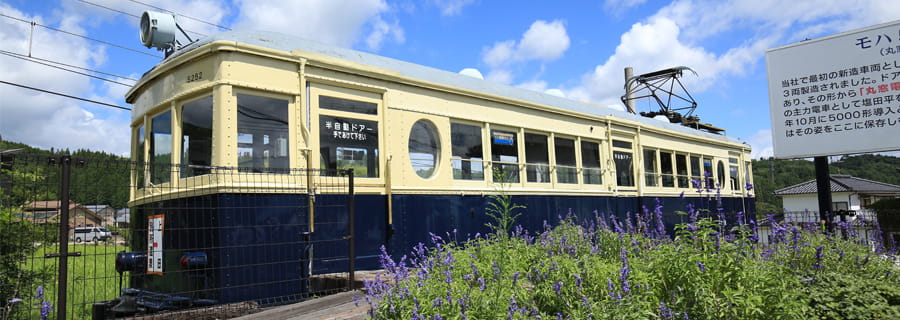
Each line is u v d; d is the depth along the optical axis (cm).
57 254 425
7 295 579
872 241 765
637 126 1127
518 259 514
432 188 717
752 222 466
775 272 415
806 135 937
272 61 585
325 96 622
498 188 807
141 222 639
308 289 579
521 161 859
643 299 388
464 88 779
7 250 577
